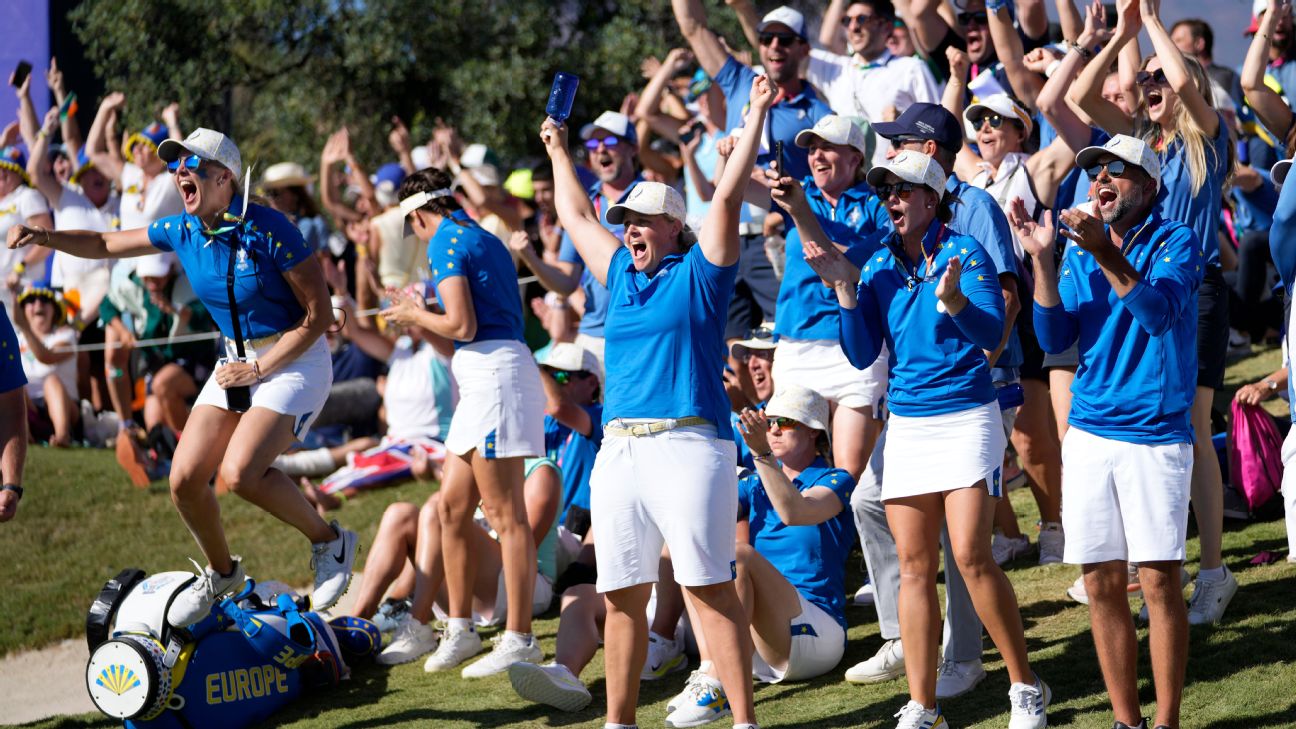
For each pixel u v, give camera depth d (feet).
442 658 73.10
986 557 52.95
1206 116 63.93
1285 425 86.84
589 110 196.03
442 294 68.85
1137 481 49.78
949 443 53.06
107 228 138.72
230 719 65.31
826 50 107.96
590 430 84.23
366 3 191.52
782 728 58.49
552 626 78.33
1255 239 108.06
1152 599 50.03
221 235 65.67
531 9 194.08
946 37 97.71
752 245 92.48
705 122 98.68
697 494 52.80
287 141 198.90
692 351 53.36
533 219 125.18
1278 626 60.85
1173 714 49.96
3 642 88.69
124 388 130.62
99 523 110.73
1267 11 68.49
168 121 131.23
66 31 171.83
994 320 51.19
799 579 66.13
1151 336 49.75
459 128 194.18
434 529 77.30
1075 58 70.28
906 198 53.11
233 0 187.32
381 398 123.13
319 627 71.56
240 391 67.15
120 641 61.62
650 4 199.31
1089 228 47.34
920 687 54.24
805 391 68.28
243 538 105.19
